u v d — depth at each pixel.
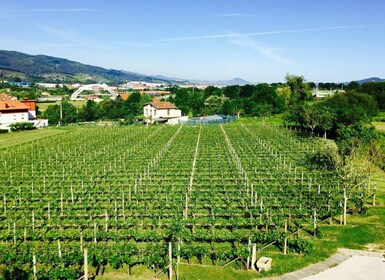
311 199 39.00
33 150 69.75
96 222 33.78
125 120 119.31
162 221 33.50
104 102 134.00
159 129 97.56
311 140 76.56
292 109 99.50
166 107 124.62
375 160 50.38
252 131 92.12
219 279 24.20
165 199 39.69
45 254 26.64
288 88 143.38
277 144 73.56
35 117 115.12
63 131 96.38
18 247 28.81
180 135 87.44
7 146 74.56
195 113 139.50
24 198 40.34
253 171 52.41
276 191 42.28
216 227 32.75
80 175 50.94
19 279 23.50
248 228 32.47
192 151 67.19
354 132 57.16
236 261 26.53
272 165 55.50
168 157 62.16
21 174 52.19
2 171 53.94
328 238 30.34
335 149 50.34
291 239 29.31
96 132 92.69
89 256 25.69
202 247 27.06
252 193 39.06
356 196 38.84
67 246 29.05
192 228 32.53
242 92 176.00
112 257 25.45
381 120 96.88
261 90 140.00
